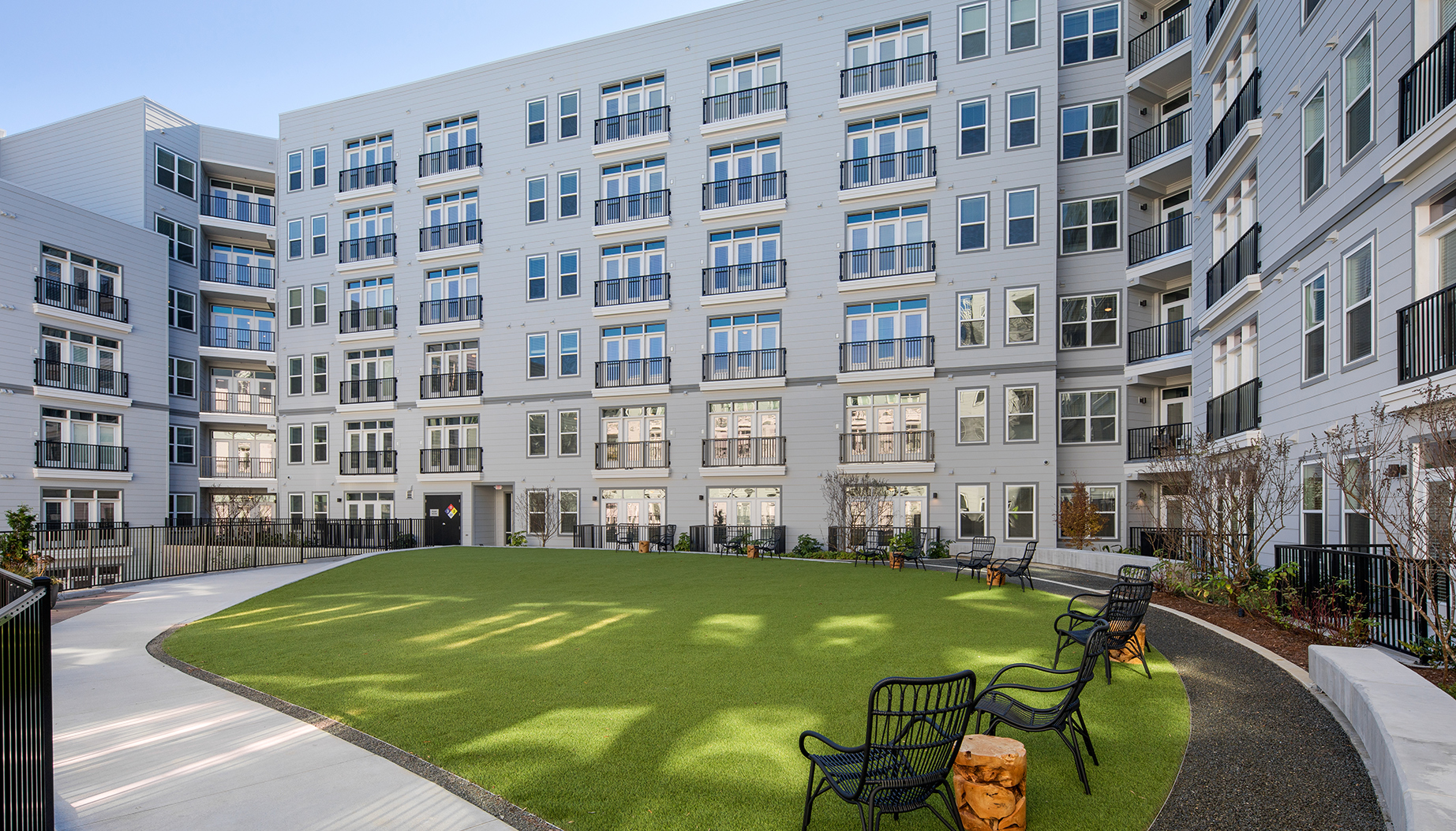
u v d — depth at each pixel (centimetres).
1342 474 832
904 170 2358
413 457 2912
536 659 815
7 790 354
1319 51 1109
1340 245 1041
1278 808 422
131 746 554
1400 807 370
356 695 682
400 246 2986
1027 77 2253
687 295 2581
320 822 427
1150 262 2144
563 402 2723
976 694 536
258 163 3353
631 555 2128
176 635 991
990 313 2252
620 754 522
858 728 570
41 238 2555
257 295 3322
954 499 2250
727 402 2525
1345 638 752
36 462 2512
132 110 3047
